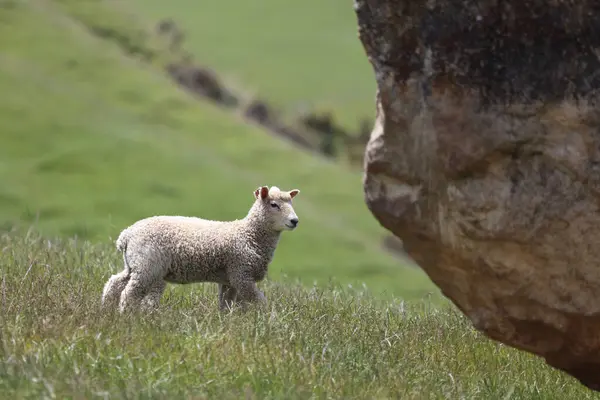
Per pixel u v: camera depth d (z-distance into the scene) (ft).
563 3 73.15
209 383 82.58
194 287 135.95
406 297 300.20
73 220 361.51
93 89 535.19
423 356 103.76
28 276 117.08
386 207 81.15
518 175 76.43
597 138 74.33
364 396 84.48
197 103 561.43
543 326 79.97
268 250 121.60
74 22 640.99
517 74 75.25
